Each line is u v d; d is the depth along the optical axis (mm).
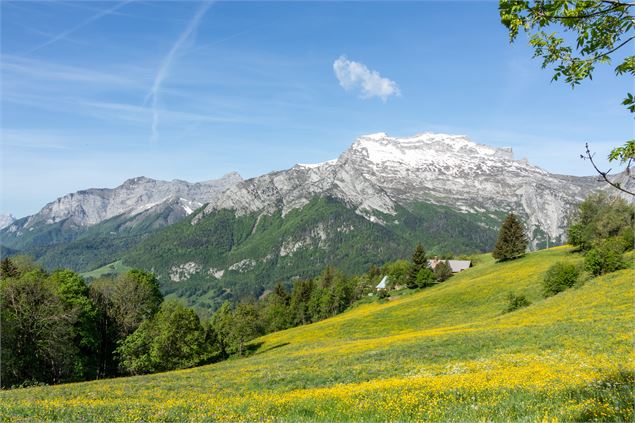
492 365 24828
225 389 28203
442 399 15648
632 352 22609
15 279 56906
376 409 15422
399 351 37562
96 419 17375
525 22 7676
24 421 17078
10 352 48500
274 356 56312
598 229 84250
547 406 12281
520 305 63875
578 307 47188
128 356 64188
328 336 78562
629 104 7348
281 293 160000
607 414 10352
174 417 17234
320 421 14406
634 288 48719
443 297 86625
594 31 7594
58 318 53312
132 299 72750
